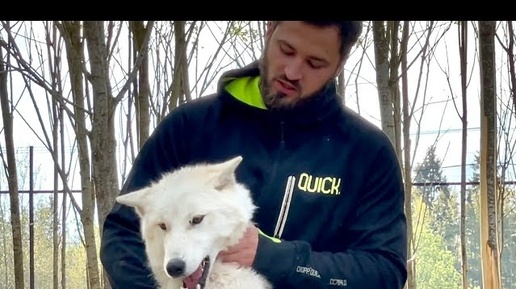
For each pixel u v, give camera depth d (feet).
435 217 24.11
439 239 24.12
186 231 6.86
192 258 6.76
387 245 6.91
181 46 14.05
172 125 7.21
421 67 15.07
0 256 25.57
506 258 22.26
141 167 7.23
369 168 7.04
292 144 7.02
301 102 6.95
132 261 6.96
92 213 13.83
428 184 19.65
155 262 6.98
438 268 24.17
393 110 13.30
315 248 6.94
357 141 7.04
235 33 15.33
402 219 7.11
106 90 10.45
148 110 13.66
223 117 7.16
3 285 25.45
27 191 20.33
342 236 7.05
